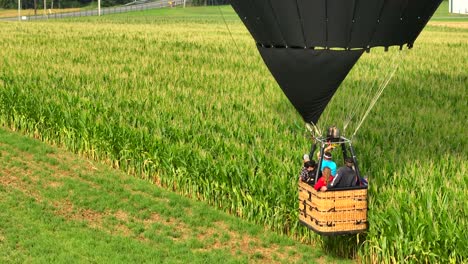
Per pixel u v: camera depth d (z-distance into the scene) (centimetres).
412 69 3816
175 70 3712
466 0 13462
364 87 3061
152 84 3164
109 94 2848
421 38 6462
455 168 1767
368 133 2145
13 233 1667
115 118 2422
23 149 2384
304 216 1525
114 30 7000
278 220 1714
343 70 1559
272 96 2841
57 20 11406
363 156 1869
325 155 1494
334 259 1580
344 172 1456
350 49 1547
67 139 2416
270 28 1590
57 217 1780
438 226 1442
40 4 19875
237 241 1672
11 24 7812
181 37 6147
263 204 1739
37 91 2870
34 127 2583
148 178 2103
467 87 3244
